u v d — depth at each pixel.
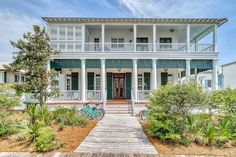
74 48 16.23
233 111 7.87
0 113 7.67
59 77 19.08
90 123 10.48
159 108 7.32
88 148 6.34
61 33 16.28
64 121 9.38
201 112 8.51
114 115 13.78
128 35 19.16
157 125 6.97
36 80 12.26
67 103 15.31
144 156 5.67
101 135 7.98
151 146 6.56
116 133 8.32
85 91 16.09
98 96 16.11
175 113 7.44
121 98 19.17
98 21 16.02
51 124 8.81
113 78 19.30
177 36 19.02
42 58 12.61
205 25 16.45
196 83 7.84
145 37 19.09
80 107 15.31
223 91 8.68
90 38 19.12
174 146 6.49
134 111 14.34
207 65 16.33
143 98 15.81
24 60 12.36
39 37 12.62
